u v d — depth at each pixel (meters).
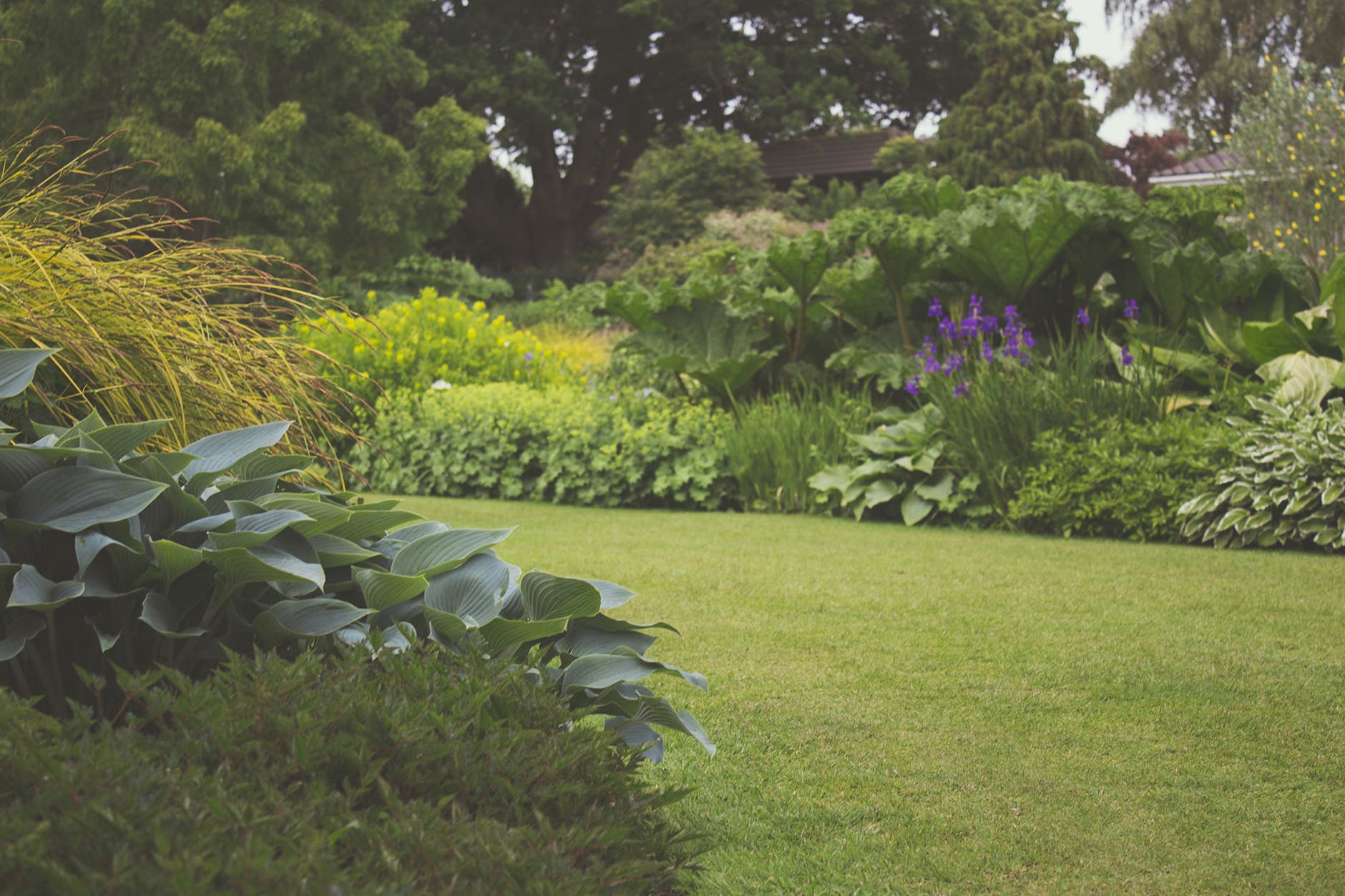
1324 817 2.15
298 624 1.86
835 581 4.50
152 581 1.90
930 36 30.05
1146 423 6.30
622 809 1.66
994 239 7.13
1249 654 3.35
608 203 24.86
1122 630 3.66
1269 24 26.89
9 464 1.81
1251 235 11.73
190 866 1.04
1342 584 4.43
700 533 5.97
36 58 17.45
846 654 3.36
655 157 23.42
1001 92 24.31
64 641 1.93
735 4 27.64
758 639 3.55
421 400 8.63
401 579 1.91
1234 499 5.48
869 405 7.44
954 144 24.27
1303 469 5.37
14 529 1.75
